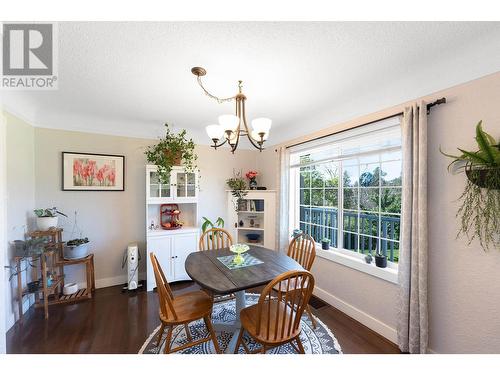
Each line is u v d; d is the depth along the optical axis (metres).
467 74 1.47
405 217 1.72
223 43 1.40
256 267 1.86
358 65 1.66
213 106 2.48
